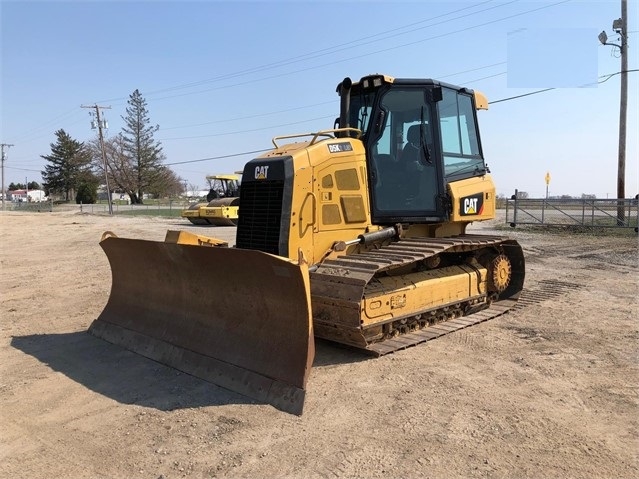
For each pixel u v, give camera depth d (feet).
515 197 71.82
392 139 21.71
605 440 12.71
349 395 15.51
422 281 21.48
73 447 12.70
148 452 12.38
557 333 21.89
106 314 22.62
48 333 22.77
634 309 26.17
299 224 18.66
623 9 69.92
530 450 12.25
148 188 261.24
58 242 61.41
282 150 20.43
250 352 16.46
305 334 15.39
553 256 45.93
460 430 13.25
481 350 19.65
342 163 19.90
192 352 17.95
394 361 18.43
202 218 89.71
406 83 21.35
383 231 20.86
